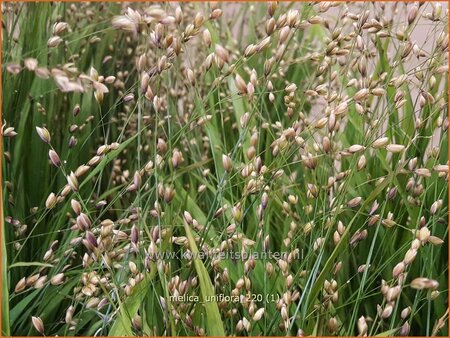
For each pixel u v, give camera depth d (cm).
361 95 44
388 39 52
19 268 51
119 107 59
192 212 50
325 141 44
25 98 53
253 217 50
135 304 44
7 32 52
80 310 49
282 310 43
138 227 45
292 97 48
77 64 57
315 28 61
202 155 57
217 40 53
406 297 47
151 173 46
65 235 51
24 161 53
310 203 48
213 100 54
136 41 61
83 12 61
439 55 46
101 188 57
